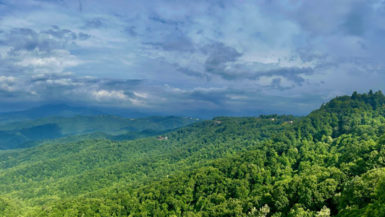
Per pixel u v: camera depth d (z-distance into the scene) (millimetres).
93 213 148375
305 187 88062
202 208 135000
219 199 132875
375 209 57719
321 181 91312
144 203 151625
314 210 79688
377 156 96250
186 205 144250
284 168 155875
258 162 163375
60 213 151125
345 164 100938
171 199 147875
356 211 63375
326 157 144000
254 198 104875
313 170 106625
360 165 96875
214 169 168000
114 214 148375
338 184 87062
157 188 166750
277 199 92812
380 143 109812
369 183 70812
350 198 71188
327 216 70875
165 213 142250
